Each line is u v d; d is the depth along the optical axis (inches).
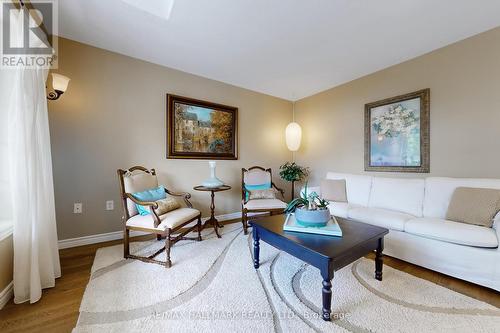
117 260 81.8
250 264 79.4
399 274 73.1
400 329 48.7
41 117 66.6
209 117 133.7
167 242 76.9
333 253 51.3
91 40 94.1
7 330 48.1
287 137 160.1
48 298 59.4
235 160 146.9
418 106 107.9
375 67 120.5
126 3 72.0
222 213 141.0
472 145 92.5
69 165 93.4
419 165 107.8
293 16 78.7
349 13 77.2
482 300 59.5
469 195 78.5
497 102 86.3
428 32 89.0
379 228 69.8
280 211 118.0
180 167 123.6
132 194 86.9
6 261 58.0
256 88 151.9
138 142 109.9
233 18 79.6
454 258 69.7
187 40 94.1
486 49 88.3
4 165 63.4
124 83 105.9
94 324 49.6
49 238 66.5
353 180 121.6
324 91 155.0
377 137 124.5
